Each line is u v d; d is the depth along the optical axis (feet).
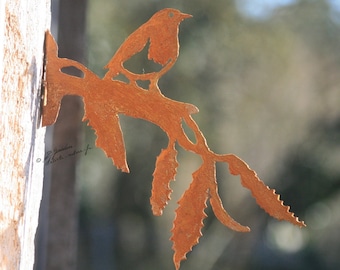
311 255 58.70
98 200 43.78
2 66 9.76
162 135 38.86
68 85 10.66
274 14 43.70
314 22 45.62
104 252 46.78
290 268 58.80
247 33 40.47
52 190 18.08
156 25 10.71
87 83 10.67
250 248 50.47
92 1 35.65
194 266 49.21
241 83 41.32
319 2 45.39
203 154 10.64
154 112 10.64
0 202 9.92
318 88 46.55
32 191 10.61
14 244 10.12
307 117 47.11
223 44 38.86
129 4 36.17
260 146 45.62
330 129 47.75
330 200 51.90
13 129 10.01
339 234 57.00
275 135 45.47
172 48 10.70
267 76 42.86
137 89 10.68
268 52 42.78
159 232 46.21
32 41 10.20
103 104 10.64
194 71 38.29
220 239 49.90
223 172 45.03
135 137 38.63
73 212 18.28
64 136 17.97
